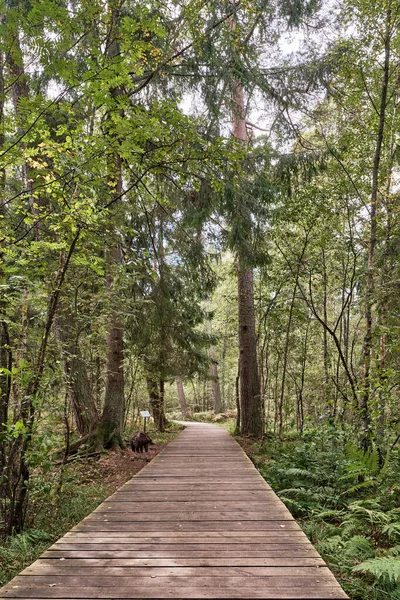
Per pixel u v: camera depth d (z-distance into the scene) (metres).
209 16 7.73
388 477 5.48
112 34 4.60
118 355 9.62
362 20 6.72
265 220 9.95
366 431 5.97
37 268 4.77
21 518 4.31
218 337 13.82
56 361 4.91
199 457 7.82
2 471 4.48
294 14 8.63
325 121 10.48
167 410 31.36
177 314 11.48
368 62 7.14
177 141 5.00
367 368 6.32
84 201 4.22
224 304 21.12
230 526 3.74
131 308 8.46
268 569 2.82
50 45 3.46
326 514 4.55
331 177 8.55
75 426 9.84
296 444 9.45
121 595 2.48
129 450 9.23
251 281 12.99
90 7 3.80
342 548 3.87
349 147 8.09
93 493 6.20
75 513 5.07
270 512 4.17
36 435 4.31
